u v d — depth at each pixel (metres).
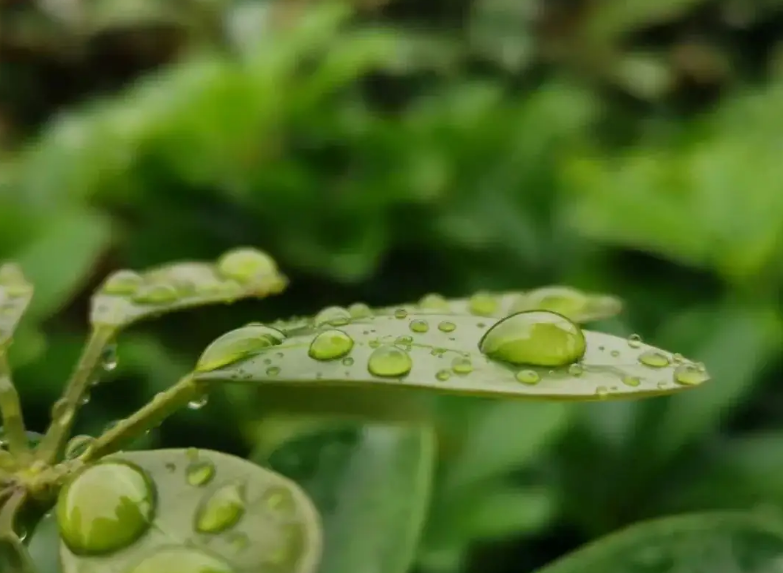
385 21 1.29
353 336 0.29
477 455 0.54
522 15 1.27
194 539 0.28
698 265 0.69
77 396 0.30
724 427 0.64
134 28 1.16
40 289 0.53
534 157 0.85
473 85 1.02
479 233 0.76
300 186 0.72
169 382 0.61
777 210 0.67
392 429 0.33
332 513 0.32
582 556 0.31
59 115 1.04
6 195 0.70
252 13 1.07
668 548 0.31
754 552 0.31
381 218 0.73
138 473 0.28
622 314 0.67
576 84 1.23
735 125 1.03
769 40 1.36
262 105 0.76
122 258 0.73
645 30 1.37
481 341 0.29
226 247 0.73
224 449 0.58
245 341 0.29
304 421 0.56
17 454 0.29
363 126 0.82
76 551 0.28
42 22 1.17
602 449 0.60
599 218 0.71
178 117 0.74
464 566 0.57
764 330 0.61
